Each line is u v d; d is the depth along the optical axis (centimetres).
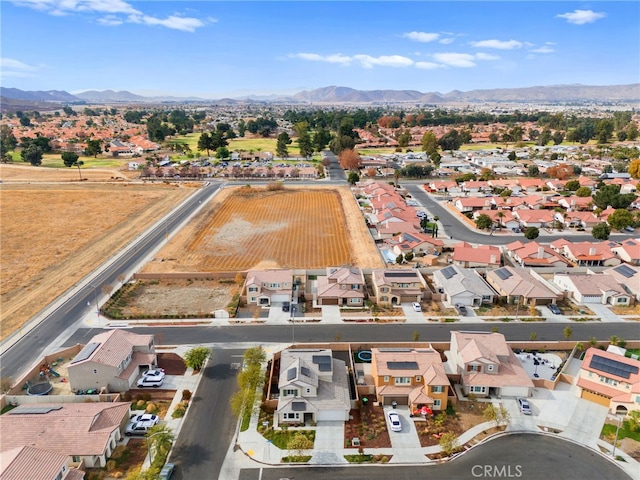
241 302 8200
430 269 9481
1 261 10281
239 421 5309
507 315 7800
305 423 5288
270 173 19888
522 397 5712
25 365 6400
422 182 18725
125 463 4678
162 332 7262
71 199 15812
